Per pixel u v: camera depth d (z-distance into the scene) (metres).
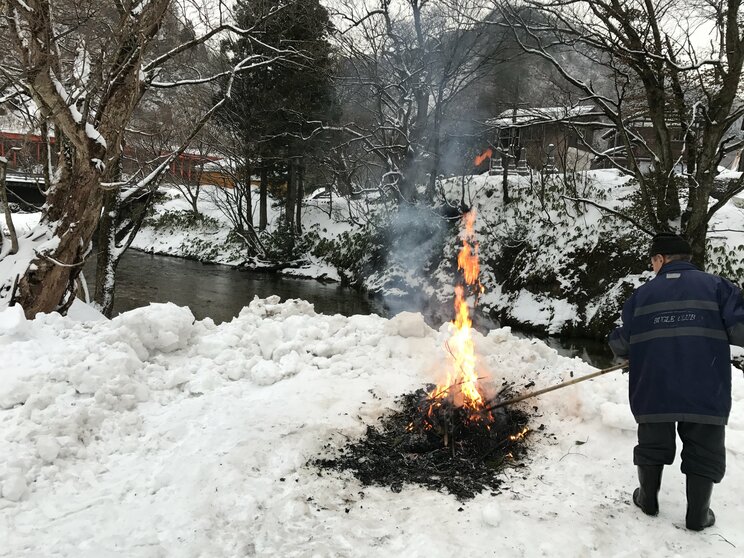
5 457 3.15
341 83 22.41
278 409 4.02
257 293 20.55
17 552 2.52
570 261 16.66
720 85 11.85
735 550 2.61
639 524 2.81
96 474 3.21
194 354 5.00
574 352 14.21
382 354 5.03
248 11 16.14
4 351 4.29
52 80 6.84
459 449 3.60
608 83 21.00
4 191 7.88
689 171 12.60
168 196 36.53
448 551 2.55
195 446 3.49
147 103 17.86
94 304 12.15
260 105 23.77
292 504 2.92
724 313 2.60
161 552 2.56
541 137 23.97
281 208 30.41
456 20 18.20
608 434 3.66
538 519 2.84
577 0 11.65
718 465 2.63
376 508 2.95
